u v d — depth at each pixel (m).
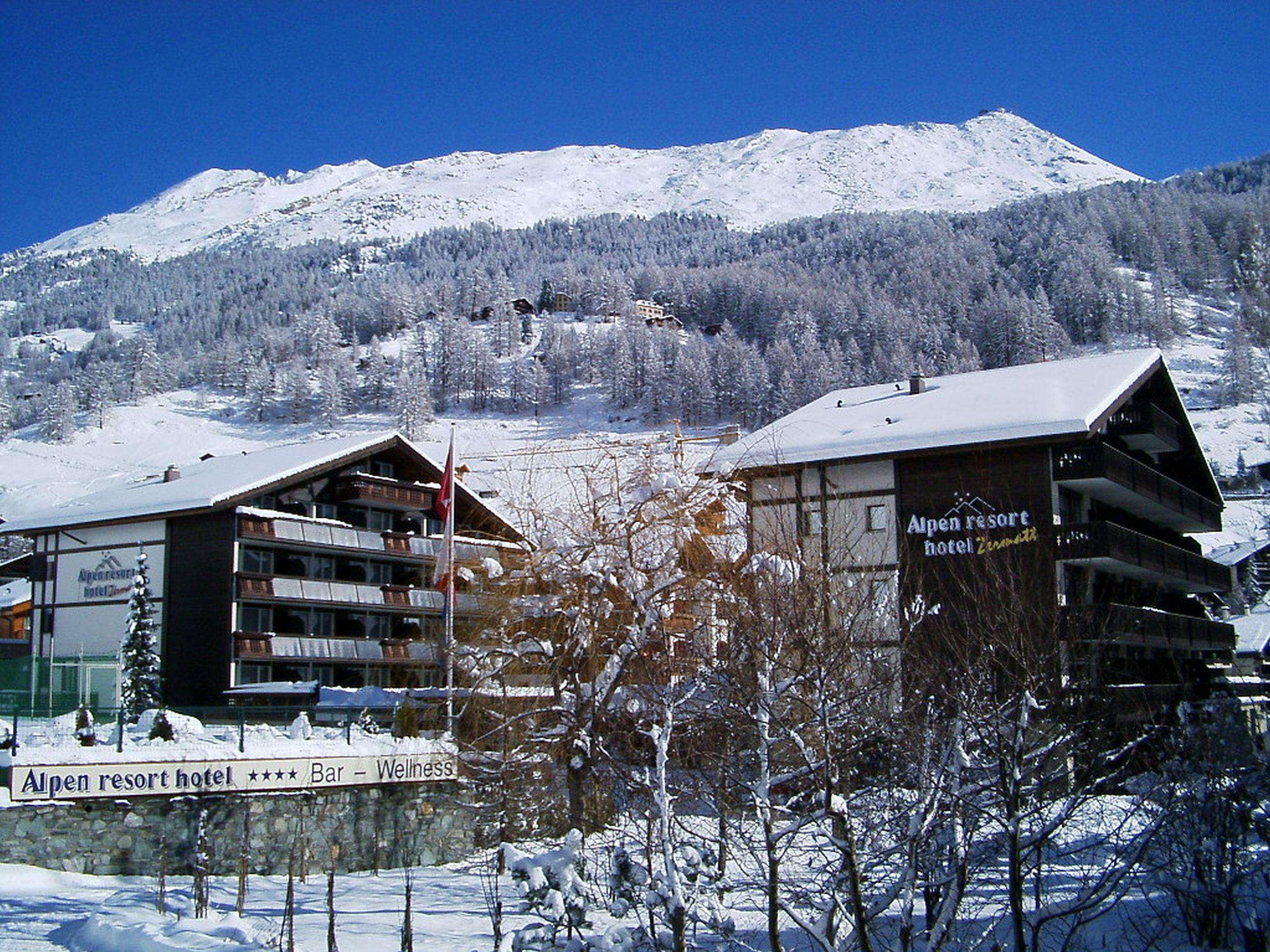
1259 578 68.38
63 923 20.92
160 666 45.75
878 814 16.78
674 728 19.80
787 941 19.45
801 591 16.95
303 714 30.62
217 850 26.95
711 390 163.88
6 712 31.23
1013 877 15.29
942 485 40.22
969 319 189.38
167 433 180.75
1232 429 144.00
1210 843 18.53
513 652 29.56
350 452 51.84
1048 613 27.39
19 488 141.50
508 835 29.25
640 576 28.12
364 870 29.28
